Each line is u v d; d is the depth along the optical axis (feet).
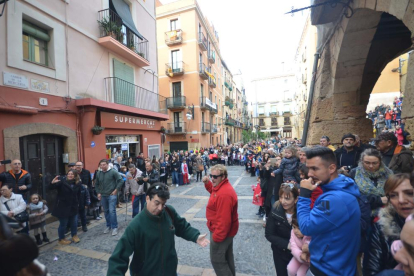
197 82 68.85
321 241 4.75
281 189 7.45
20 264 3.02
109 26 27.40
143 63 34.50
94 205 19.39
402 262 3.43
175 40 68.28
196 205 22.49
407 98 7.13
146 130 37.42
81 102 23.12
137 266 6.16
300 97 92.73
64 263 12.01
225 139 109.70
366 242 5.56
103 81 27.81
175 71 68.74
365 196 6.18
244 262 11.34
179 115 70.95
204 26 78.23
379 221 5.02
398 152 8.51
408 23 6.88
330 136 15.05
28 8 18.80
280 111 170.30
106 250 13.48
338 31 12.95
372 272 4.85
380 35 13.85
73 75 23.43
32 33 19.69
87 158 24.22
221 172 8.36
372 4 9.05
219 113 100.07
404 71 41.39
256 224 16.49
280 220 7.61
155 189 6.15
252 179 37.76
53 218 19.86
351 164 11.17
